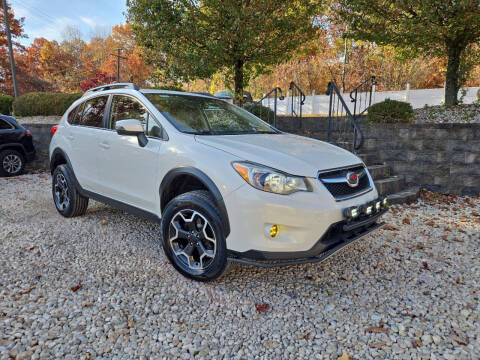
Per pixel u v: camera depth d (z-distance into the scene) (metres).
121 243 3.60
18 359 1.89
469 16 8.00
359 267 3.15
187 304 2.51
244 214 2.38
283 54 9.09
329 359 1.97
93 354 1.97
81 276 2.88
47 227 4.04
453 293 2.70
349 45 23.95
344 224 2.49
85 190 3.98
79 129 4.00
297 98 18.55
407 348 2.06
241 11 7.23
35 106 11.91
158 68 8.96
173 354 1.99
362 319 2.36
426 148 6.01
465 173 5.87
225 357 1.97
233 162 2.51
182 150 2.79
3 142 7.54
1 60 31.02
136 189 3.24
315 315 2.40
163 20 7.68
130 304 2.48
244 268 3.08
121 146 3.34
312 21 9.10
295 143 3.10
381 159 6.33
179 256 2.90
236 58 8.59
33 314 2.32
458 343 2.11
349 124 8.87
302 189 2.39
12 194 5.83
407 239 3.89
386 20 9.69
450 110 10.14
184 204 2.71
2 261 3.12
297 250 2.37
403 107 7.59
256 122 3.89
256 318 2.36
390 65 23.25
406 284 2.85
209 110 3.60
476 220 4.56
